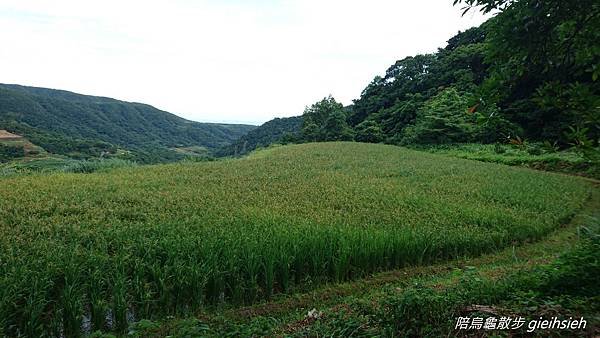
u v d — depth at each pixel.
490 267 9.09
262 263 7.95
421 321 4.58
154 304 6.95
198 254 8.16
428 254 9.88
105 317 6.44
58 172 20.77
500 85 3.39
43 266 7.24
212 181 18.95
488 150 32.75
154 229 9.98
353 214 12.83
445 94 43.44
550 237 11.89
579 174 22.67
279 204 14.23
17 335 5.96
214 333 5.89
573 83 3.30
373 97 68.00
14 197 13.45
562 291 4.95
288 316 7.01
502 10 3.13
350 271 8.98
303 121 66.88
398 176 21.53
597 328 4.04
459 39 62.09
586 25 3.10
